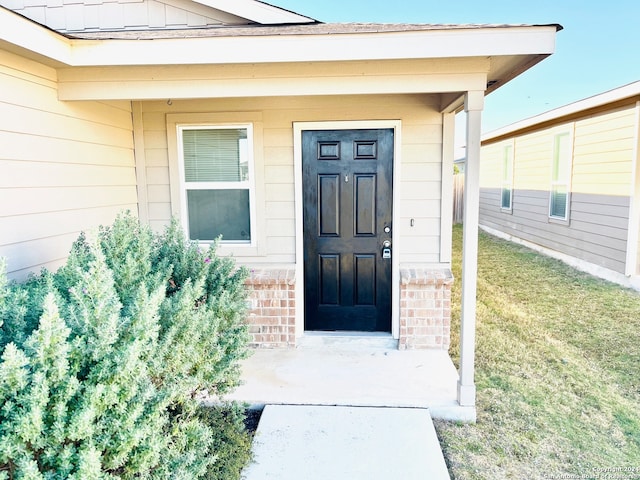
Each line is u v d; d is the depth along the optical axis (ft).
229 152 14.12
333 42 9.09
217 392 8.96
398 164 13.69
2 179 8.72
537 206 31.99
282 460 8.54
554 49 8.70
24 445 4.66
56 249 10.24
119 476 5.43
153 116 13.91
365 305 14.69
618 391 11.68
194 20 13.74
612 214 22.85
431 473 8.17
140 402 5.65
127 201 13.60
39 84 9.62
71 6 13.83
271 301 13.85
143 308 6.18
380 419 9.95
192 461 6.73
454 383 11.39
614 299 19.99
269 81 9.86
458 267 27.27
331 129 13.85
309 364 12.64
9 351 4.67
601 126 23.58
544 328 16.44
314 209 14.32
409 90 9.62
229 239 14.55
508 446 9.25
